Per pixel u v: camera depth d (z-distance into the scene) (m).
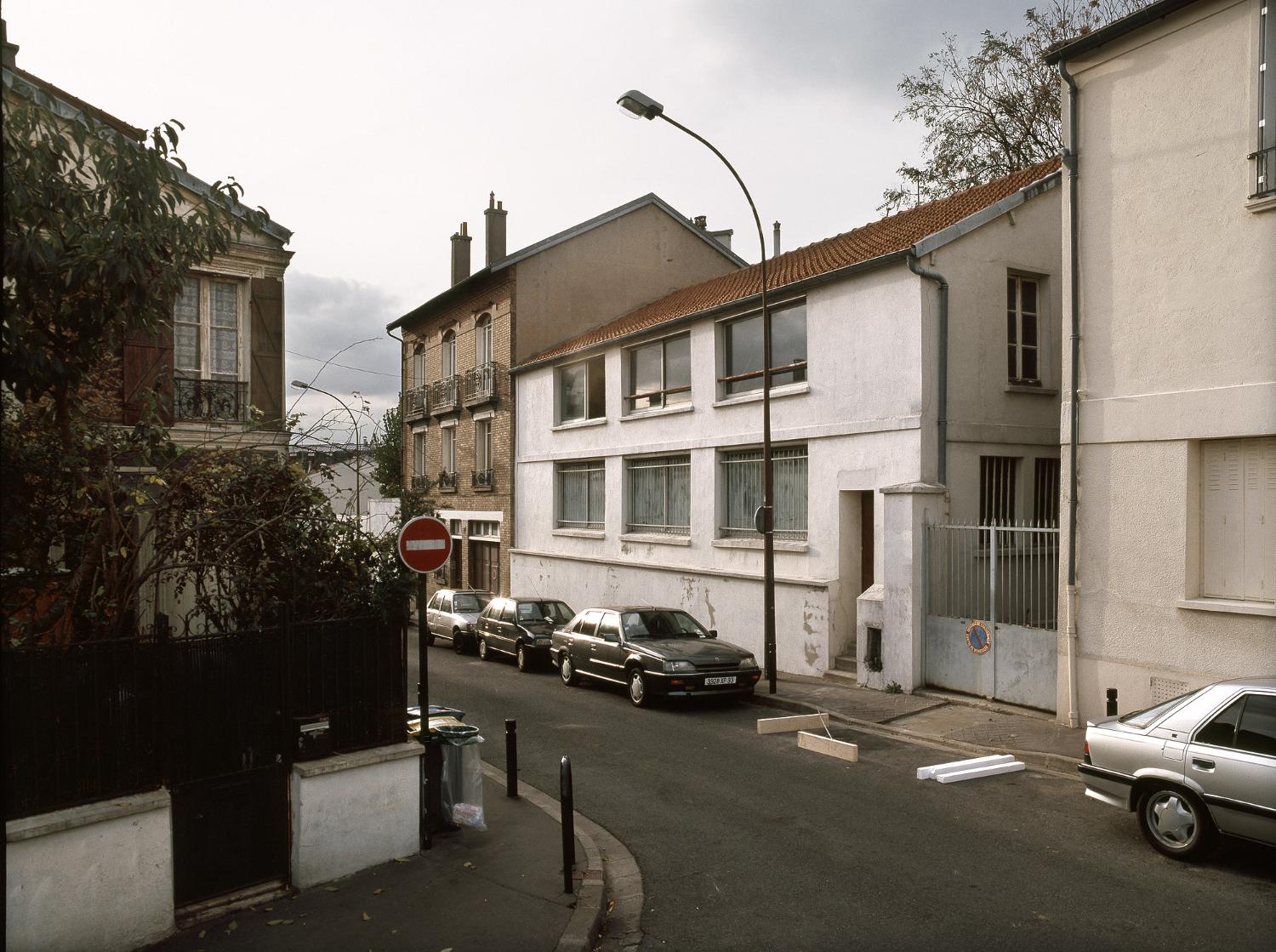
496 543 28.02
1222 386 9.65
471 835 7.66
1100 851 7.20
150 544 7.67
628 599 21.45
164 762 5.65
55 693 5.21
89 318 6.04
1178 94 10.09
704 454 19.06
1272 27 9.27
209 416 9.94
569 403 24.59
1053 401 15.59
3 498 5.62
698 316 18.91
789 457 17.12
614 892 6.67
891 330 14.62
